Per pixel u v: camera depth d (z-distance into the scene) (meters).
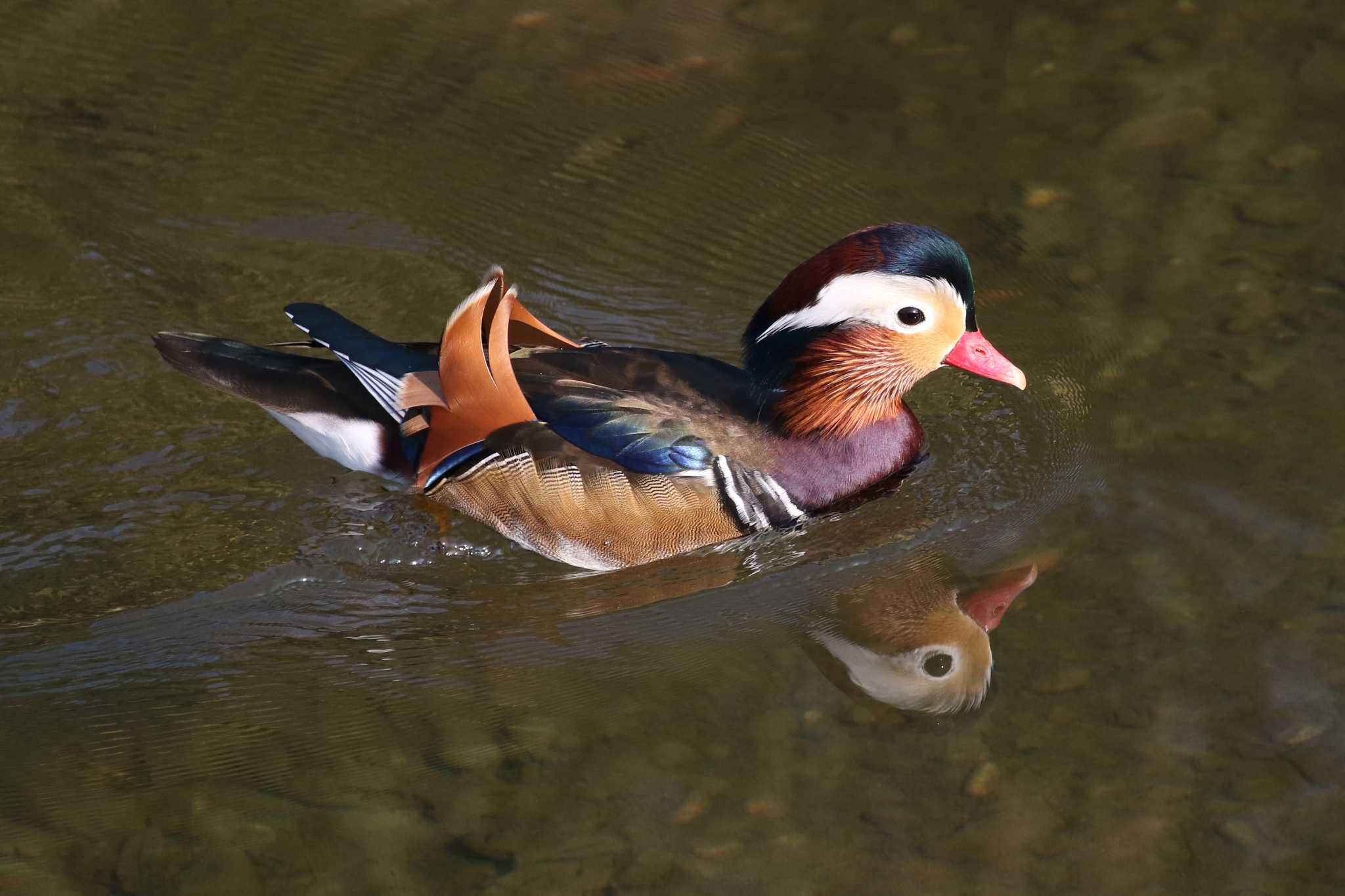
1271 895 8.05
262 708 9.45
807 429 11.12
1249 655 9.64
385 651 9.99
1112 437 11.87
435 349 11.49
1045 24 16.95
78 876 8.19
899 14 17.09
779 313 11.10
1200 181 14.70
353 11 16.77
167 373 12.23
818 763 8.96
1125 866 8.23
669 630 10.19
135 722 9.30
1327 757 8.88
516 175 14.65
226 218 13.90
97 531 10.79
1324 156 14.97
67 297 12.87
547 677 9.75
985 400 12.50
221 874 8.21
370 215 14.05
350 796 8.74
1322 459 11.44
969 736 9.12
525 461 10.59
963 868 8.25
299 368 11.23
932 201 14.46
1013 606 10.23
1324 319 12.94
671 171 14.80
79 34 16.09
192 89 15.44
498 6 16.95
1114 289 13.44
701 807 8.66
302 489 11.29
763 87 15.95
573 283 13.46
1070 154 15.09
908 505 11.43
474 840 8.43
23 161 14.36
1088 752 8.98
